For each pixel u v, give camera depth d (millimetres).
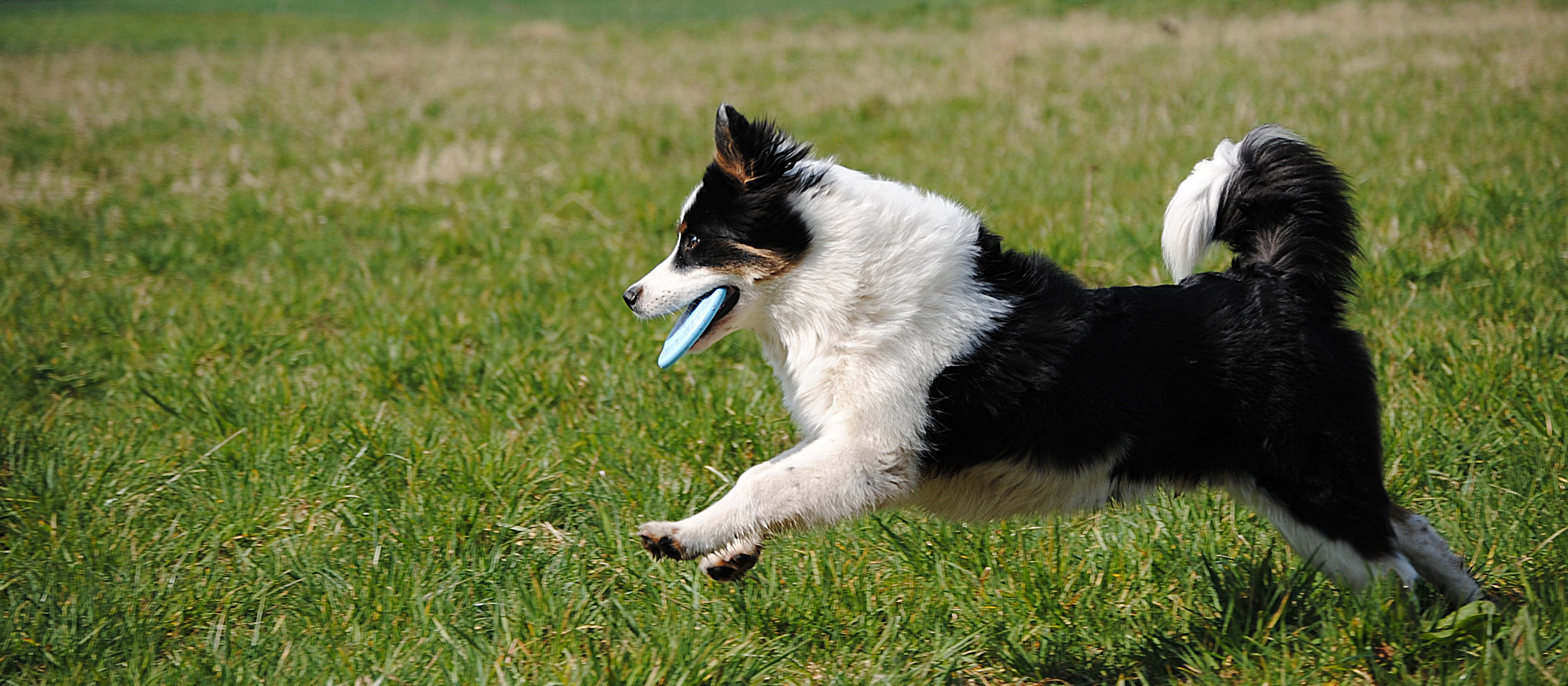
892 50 22141
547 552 5242
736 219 4355
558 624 4520
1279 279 4328
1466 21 20734
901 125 14234
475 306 8562
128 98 18625
